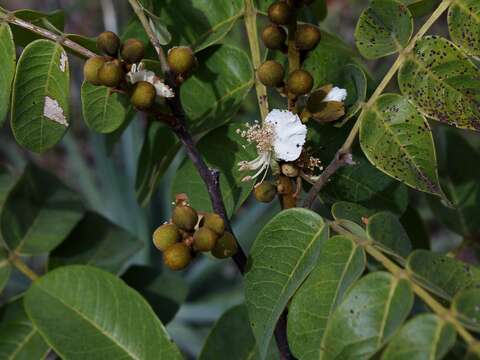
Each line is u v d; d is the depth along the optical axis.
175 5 0.34
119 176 0.86
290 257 0.28
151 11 0.34
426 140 0.29
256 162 0.31
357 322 0.24
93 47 0.31
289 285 0.28
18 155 1.02
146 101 0.29
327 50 0.34
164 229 0.28
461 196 0.39
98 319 0.30
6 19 0.31
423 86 0.30
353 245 0.27
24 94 0.30
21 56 0.30
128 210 0.84
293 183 0.32
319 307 0.27
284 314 0.29
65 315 0.30
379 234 0.27
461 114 0.29
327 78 0.33
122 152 0.91
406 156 0.30
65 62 0.30
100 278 0.31
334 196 0.33
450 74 0.29
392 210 0.33
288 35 0.31
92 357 0.30
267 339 0.27
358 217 0.29
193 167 0.34
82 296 0.31
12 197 0.37
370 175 0.33
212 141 0.33
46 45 0.30
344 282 0.26
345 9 0.92
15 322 0.34
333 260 0.27
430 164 0.29
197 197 0.33
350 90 0.31
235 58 0.34
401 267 0.27
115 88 0.29
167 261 0.28
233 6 0.34
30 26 0.31
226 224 0.30
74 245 0.38
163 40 0.33
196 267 0.84
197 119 0.34
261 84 0.34
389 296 0.24
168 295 0.39
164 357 0.30
